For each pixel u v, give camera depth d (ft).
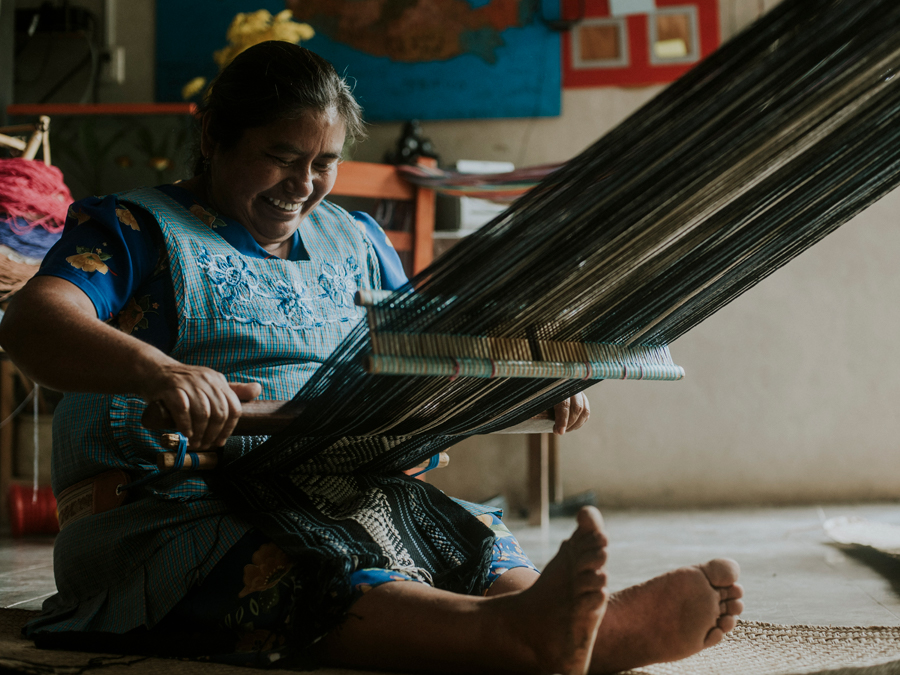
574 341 3.46
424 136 13.32
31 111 11.00
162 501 3.39
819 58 2.67
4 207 6.61
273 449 3.39
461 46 13.14
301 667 2.99
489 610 2.78
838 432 12.99
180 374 2.84
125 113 11.03
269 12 13.14
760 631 3.73
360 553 3.10
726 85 2.72
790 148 2.91
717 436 13.05
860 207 3.46
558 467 12.54
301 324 3.75
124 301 3.46
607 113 13.12
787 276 13.09
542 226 2.91
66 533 3.65
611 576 6.68
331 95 3.57
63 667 3.00
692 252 3.27
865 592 5.65
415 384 3.19
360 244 4.21
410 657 2.90
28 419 10.80
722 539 9.08
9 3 10.43
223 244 3.67
